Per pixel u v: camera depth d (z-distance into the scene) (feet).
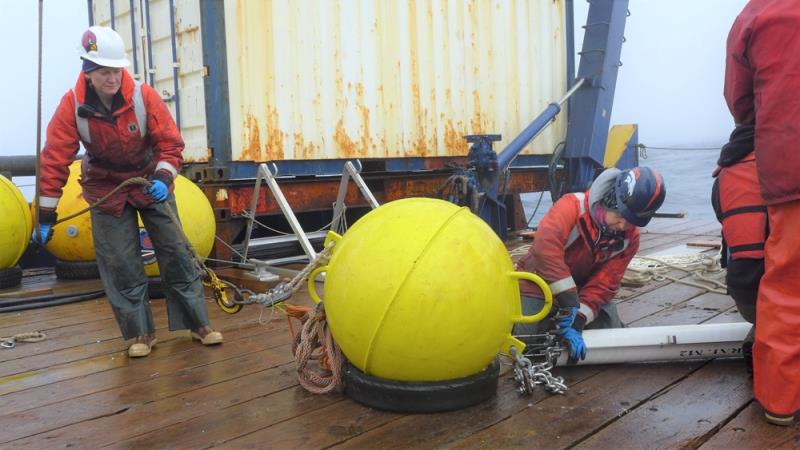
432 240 9.18
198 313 13.74
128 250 13.16
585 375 11.04
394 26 27.17
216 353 13.14
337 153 25.71
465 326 9.11
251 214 22.75
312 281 10.89
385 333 9.20
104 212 13.00
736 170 9.66
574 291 10.92
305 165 25.04
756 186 9.45
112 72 12.10
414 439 8.75
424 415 9.56
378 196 27.40
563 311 11.00
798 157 8.13
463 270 9.11
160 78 25.11
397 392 9.53
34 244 24.31
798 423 8.92
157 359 12.88
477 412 9.61
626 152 35.22
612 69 32.50
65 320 16.81
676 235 29.84
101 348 13.88
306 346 10.61
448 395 9.53
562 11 33.35
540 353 11.25
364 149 26.48
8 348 14.03
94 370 12.30
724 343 11.03
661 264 20.83
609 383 10.63
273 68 24.04
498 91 31.07
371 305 9.21
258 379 11.42
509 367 11.57
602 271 11.64
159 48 25.07
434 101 28.63
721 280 18.51
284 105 24.32
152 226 13.50
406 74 27.66
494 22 30.66
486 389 9.91
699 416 9.27
